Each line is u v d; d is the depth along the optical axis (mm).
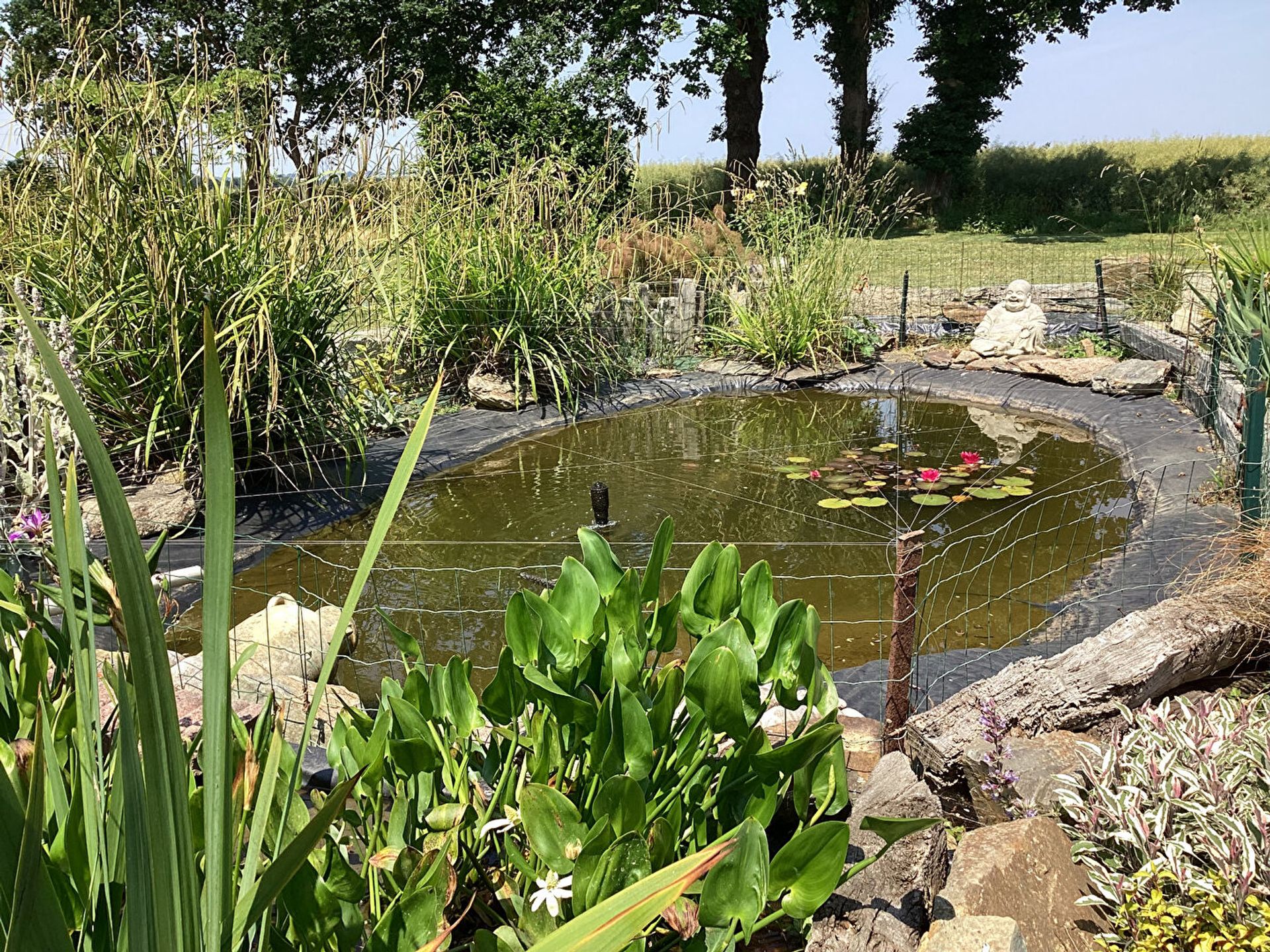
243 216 5789
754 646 2113
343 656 3814
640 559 5031
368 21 17203
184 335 5410
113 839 1089
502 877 1860
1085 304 10836
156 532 4859
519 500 6055
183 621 4172
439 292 8047
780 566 4922
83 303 5242
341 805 860
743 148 20109
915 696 3240
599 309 9211
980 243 17703
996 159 24219
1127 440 6855
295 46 17141
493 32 18219
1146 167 22125
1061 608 4191
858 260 10359
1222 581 3248
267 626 3648
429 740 1874
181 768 728
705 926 1590
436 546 5262
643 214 10422
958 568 4812
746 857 1526
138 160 5387
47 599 3018
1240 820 2016
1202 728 2379
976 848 2107
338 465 6355
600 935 821
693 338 9922
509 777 1959
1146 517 5125
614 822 1610
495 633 4195
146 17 15070
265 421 5680
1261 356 5211
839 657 3908
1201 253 9477
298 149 6242
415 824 1886
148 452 5129
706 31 17188
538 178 9172
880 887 1973
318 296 5977
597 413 8250
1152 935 1910
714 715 1845
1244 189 18641
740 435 7688
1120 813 2166
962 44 20609
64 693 1625
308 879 1339
